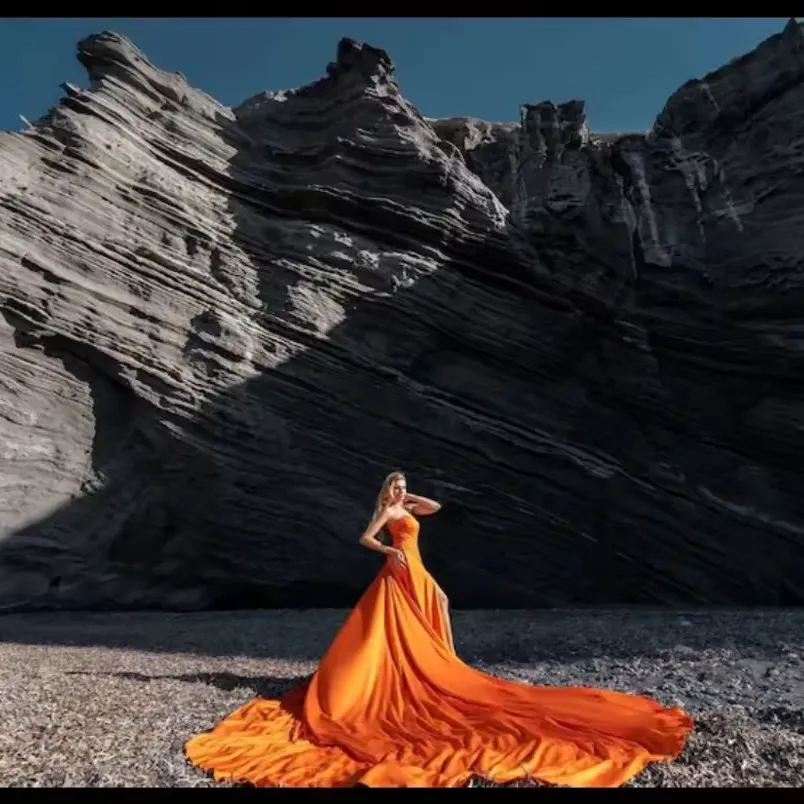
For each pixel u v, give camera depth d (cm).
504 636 1302
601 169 2573
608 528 2138
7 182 1947
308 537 1977
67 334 1912
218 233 2212
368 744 533
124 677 838
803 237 2328
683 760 519
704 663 953
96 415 1942
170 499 1931
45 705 655
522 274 2317
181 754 520
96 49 2228
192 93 2356
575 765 491
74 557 1811
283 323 2116
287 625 1520
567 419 2256
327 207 2320
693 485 2220
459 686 633
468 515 2083
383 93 2444
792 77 2544
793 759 530
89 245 1997
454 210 2303
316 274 2202
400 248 2305
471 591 2044
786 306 2303
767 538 2141
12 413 1820
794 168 2422
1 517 1744
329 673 638
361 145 2359
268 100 2523
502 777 469
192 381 1989
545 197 2478
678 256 2433
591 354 2328
